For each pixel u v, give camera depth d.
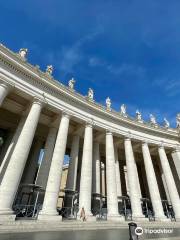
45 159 23.98
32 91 21.41
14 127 27.28
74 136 29.06
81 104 26.42
